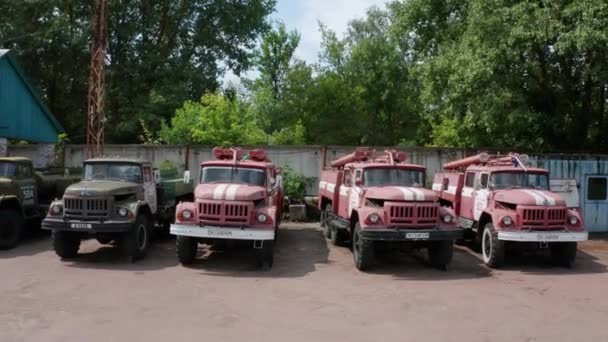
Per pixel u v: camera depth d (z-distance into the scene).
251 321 7.04
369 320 7.19
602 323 7.21
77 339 6.19
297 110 37.22
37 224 13.92
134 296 8.17
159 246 12.87
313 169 19.45
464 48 17.36
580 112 20.09
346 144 38.31
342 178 13.39
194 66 32.19
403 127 42.84
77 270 10.00
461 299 8.41
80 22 28.98
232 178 11.44
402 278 9.95
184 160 19.23
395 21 22.91
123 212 10.64
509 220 10.95
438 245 10.70
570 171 16.97
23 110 19.33
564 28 15.75
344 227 12.25
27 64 29.19
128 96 29.42
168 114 28.17
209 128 21.16
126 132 28.45
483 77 16.39
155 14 30.83
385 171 11.70
